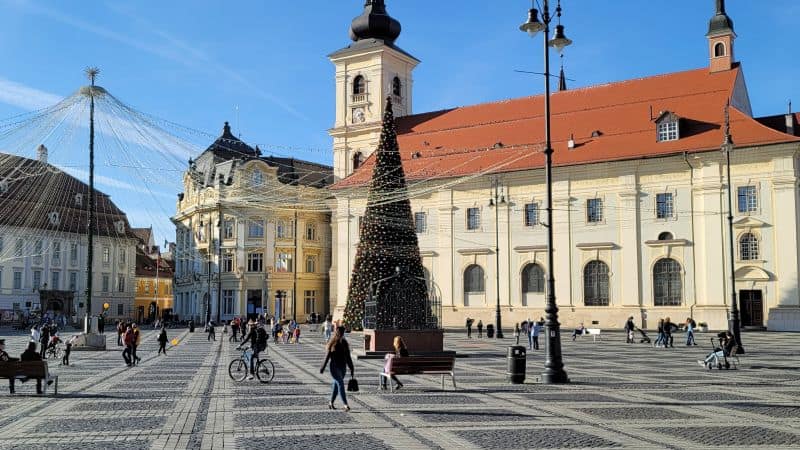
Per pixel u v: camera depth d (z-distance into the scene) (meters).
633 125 70.25
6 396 22.89
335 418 18.22
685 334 61.09
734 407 19.91
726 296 63.31
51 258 100.06
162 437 15.73
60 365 35.44
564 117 75.62
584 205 70.12
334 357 19.70
